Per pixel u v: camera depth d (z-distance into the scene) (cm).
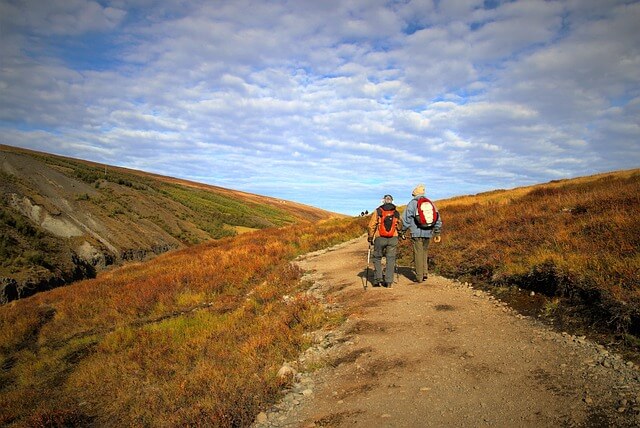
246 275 1406
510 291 784
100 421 620
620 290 556
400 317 718
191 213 9100
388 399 441
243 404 474
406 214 932
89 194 6156
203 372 627
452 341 586
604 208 980
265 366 601
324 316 788
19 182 4981
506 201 1970
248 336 776
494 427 362
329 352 612
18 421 678
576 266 665
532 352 518
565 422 356
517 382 445
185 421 479
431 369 504
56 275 3319
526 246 900
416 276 952
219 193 16775
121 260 4766
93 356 920
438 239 942
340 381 509
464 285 884
